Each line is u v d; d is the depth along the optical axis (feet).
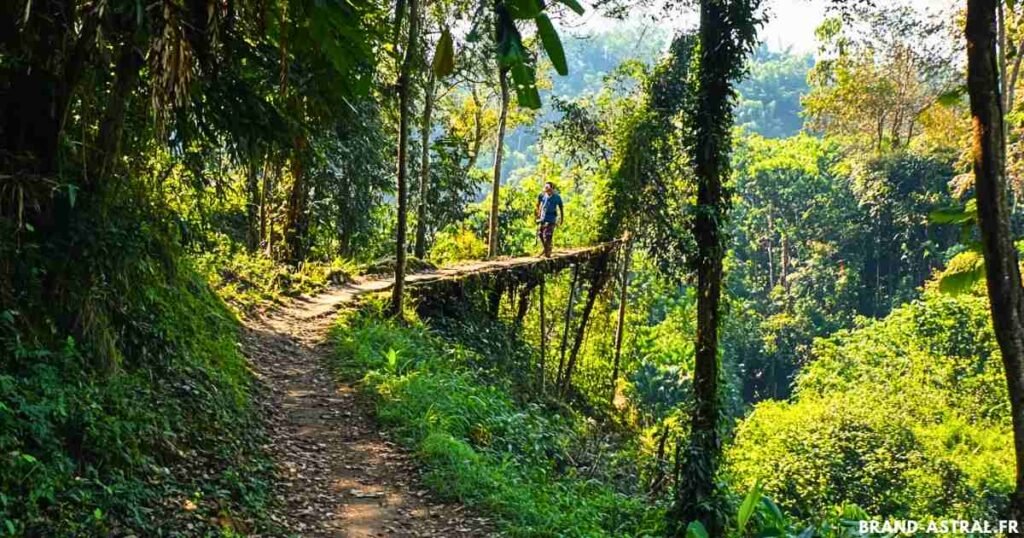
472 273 53.83
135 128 20.44
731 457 55.77
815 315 137.49
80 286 18.61
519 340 57.67
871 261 138.10
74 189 16.92
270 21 16.51
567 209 92.07
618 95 66.08
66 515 13.89
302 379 30.35
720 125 25.80
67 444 15.65
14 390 15.31
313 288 46.14
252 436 22.81
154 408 19.57
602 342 74.69
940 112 65.82
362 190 57.36
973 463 55.88
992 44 14.42
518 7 8.16
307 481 21.42
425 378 30.71
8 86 17.57
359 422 26.50
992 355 75.51
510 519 20.85
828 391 82.99
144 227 21.30
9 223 17.01
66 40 17.29
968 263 17.49
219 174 25.16
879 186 126.31
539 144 82.43
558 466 30.40
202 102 20.11
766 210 153.38
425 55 40.47
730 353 126.82
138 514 15.05
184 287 28.04
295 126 21.49
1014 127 55.98
